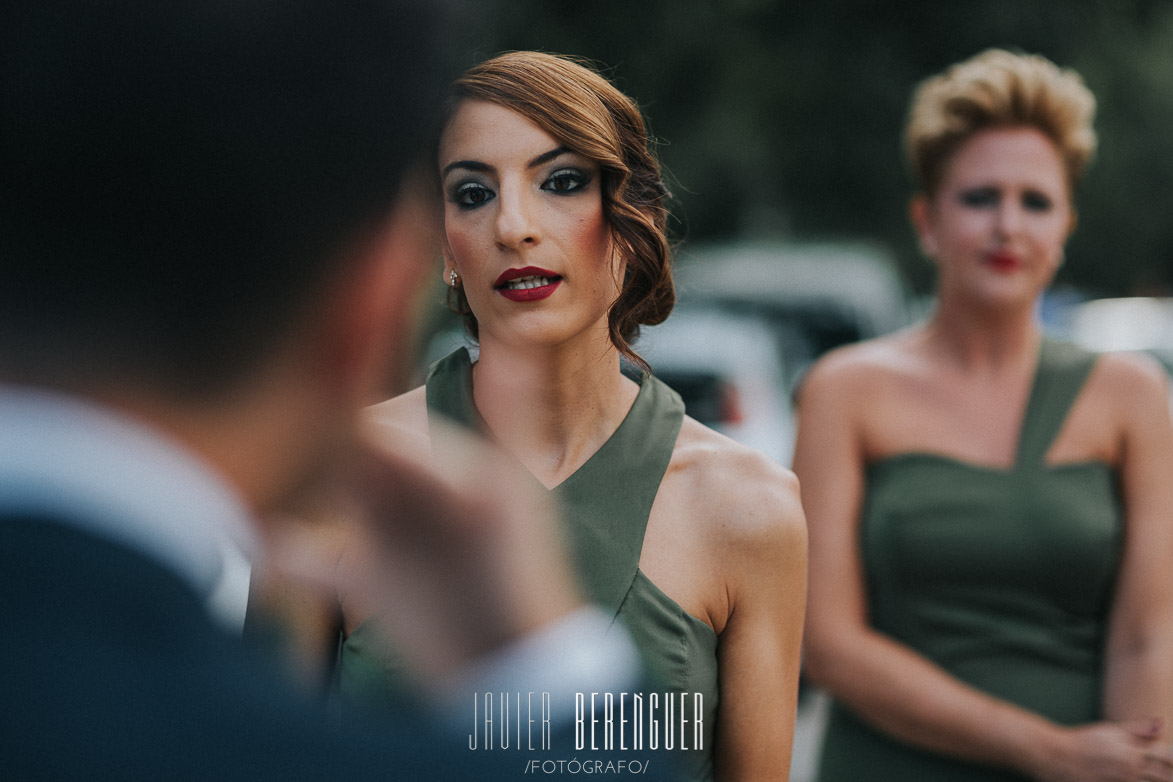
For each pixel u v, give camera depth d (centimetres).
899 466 252
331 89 55
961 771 236
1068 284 2553
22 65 51
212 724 50
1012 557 242
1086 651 245
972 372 255
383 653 122
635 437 155
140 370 53
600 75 156
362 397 58
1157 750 220
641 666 145
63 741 48
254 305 54
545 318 148
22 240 51
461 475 62
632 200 155
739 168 1697
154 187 52
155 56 51
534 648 60
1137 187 2319
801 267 913
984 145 257
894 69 1739
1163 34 2045
